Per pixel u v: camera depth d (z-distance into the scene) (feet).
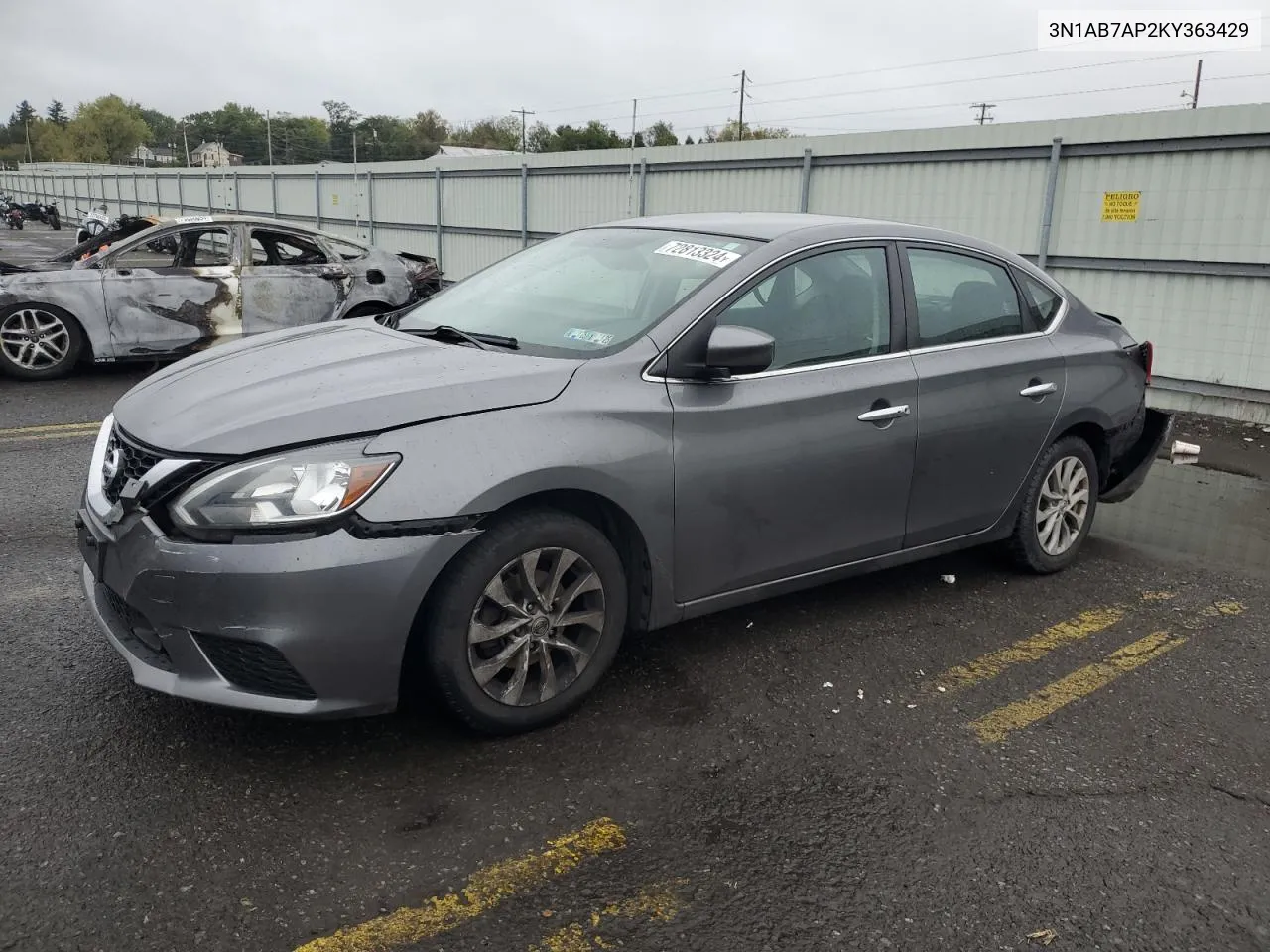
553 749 10.48
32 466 20.97
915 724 11.37
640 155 49.52
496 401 10.09
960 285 14.46
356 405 9.66
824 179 40.70
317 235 34.47
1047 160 33.55
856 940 7.97
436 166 66.74
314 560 9.00
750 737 10.91
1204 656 13.57
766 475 11.85
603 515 11.34
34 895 8.00
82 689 11.32
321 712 9.39
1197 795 10.25
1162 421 17.40
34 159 530.68
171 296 31.81
